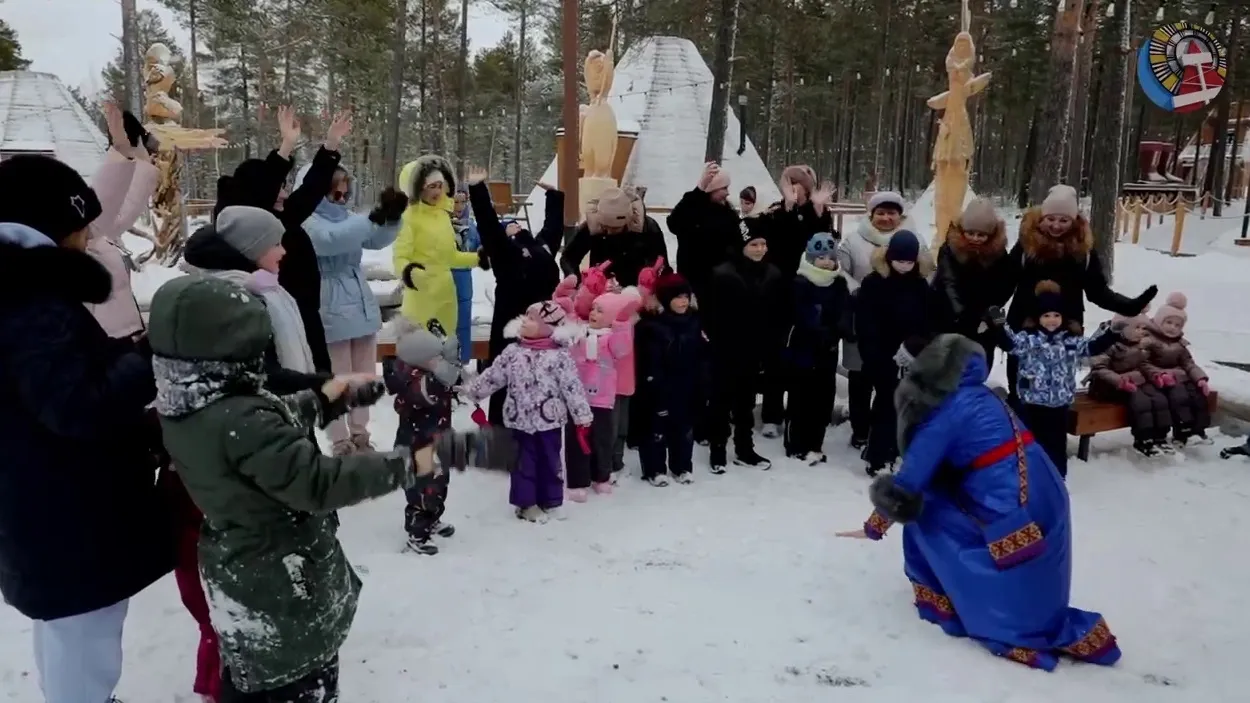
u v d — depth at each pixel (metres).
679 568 4.52
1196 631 3.92
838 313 6.07
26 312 2.42
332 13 31.41
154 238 12.64
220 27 34.28
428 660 3.58
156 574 2.78
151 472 2.80
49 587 2.56
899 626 3.94
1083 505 5.46
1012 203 38.84
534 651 3.67
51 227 2.67
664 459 5.81
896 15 35.22
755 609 4.08
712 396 6.01
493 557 4.60
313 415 3.01
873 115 43.09
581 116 12.20
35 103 19.80
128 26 16.89
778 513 5.30
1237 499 5.55
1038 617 3.61
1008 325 5.88
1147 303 5.79
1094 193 12.98
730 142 17.27
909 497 3.65
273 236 3.74
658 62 17.80
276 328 3.80
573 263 6.59
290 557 2.60
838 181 43.53
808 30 34.62
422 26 35.81
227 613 2.57
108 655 2.76
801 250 6.71
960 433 3.64
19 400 2.48
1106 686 3.47
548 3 38.34
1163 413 6.19
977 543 3.70
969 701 3.34
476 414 5.01
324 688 2.76
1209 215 32.41
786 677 3.51
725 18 15.73
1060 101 11.79
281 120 4.89
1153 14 23.83
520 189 42.56
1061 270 5.79
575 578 4.38
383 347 7.29
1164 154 47.69
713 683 3.46
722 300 5.91
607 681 3.47
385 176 44.25
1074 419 6.06
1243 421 6.68
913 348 5.44
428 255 6.38
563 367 5.11
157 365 2.44
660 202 16.22
